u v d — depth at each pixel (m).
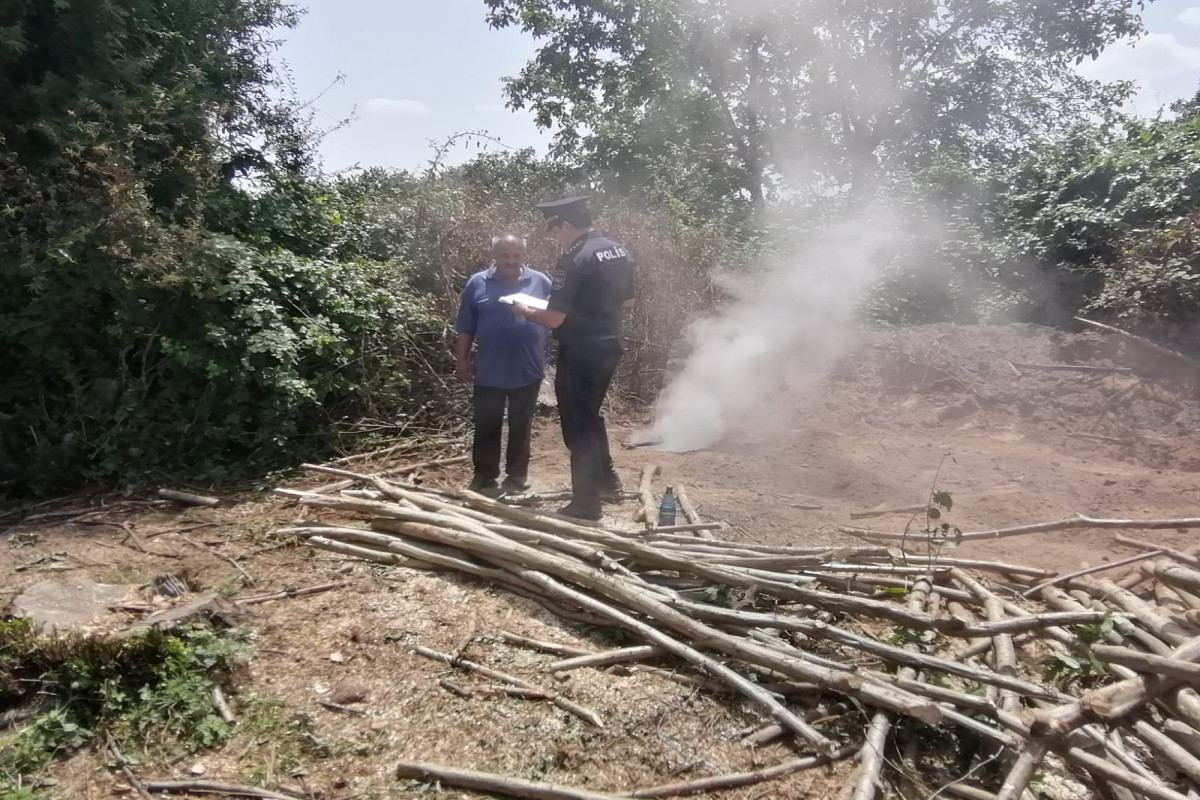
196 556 4.51
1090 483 6.11
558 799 2.73
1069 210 11.24
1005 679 3.03
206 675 3.31
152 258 6.14
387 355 7.26
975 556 4.68
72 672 3.20
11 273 6.04
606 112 18.45
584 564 3.87
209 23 8.87
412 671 3.38
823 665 3.18
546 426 7.32
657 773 2.89
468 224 8.72
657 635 3.42
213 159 7.68
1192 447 6.89
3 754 2.92
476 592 3.98
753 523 5.04
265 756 2.94
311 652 3.52
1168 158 10.97
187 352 6.11
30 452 5.84
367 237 8.96
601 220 9.12
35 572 4.29
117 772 2.88
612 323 4.96
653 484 5.79
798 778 2.86
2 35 6.71
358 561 4.34
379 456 6.32
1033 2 18.02
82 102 6.77
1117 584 4.07
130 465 5.82
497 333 5.41
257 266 6.78
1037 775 2.79
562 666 3.38
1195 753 2.84
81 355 6.33
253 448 6.14
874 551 4.11
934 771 2.93
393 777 2.85
